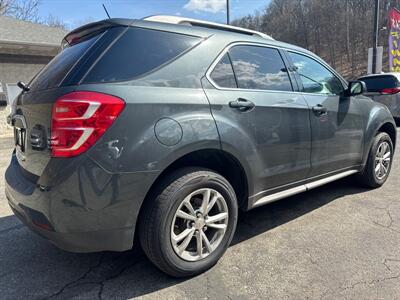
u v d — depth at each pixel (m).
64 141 2.05
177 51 2.54
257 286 2.42
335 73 3.88
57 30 13.75
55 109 2.09
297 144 3.21
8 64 11.41
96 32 2.51
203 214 2.55
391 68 17.45
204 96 2.54
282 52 3.32
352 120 3.90
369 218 3.53
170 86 2.41
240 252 2.90
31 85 2.76
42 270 2.71
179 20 2.74
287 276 2.53
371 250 2.87
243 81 2.86
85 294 2.38
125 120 2.15
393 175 5.09
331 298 2.27
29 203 2.27
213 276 2.56
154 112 2.26
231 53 2.85
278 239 3.12
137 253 2.95
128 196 2.18
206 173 2.54
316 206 3.91
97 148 2.08
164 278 2.55
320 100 3.49
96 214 2.13
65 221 2.11
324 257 2.78
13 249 3.06
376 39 16.03
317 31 52.53
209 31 2.81
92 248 2.22
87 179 2.07
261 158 2.89
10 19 13.21
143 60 2.38
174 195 2.35
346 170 4.00
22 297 2.36
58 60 2.66
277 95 3.06
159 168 2.26
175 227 2.49
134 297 2.34
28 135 2.40
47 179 2.12
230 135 2.61
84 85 2.14
